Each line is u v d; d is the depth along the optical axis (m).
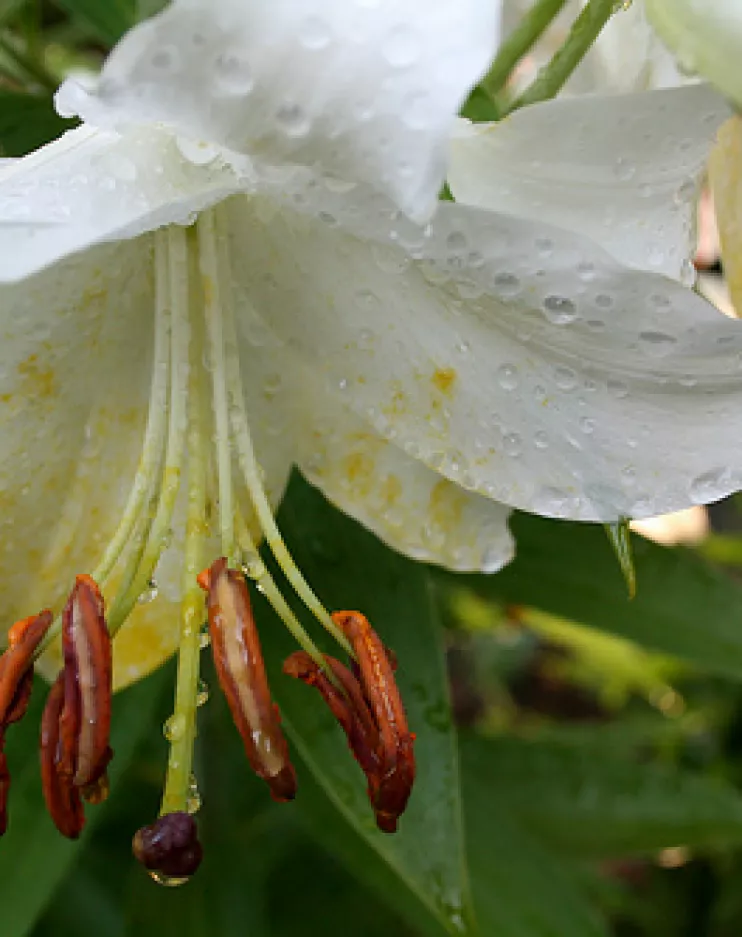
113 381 0.27
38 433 0.26
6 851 0.28
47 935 0.36
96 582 0.25
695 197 0.25
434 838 0.26
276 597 0.26
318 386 0.27
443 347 0.25
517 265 0.23
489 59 0.21
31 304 0.25
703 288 0.34
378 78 0.22
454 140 0.24
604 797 0.35
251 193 0.25
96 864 0.36
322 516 0.29
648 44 0.28
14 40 0.32
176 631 0.27
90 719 0.25
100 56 0.36
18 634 0.25
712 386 0.24
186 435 0.27
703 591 0.30
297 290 0.26
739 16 0.22
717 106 0.23
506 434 0.26
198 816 0.34
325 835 0.32
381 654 0.26
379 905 0.39
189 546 0.26
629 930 0.50
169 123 0.23
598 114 0.23
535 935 0.33
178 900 0.33
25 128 0.28
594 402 0.25
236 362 0.26
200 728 0.34
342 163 0.22
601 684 0.67
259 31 0.21
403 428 0.26
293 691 0.27
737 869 0.46
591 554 0.30
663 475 0.25
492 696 0.74
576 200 0.24
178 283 0.26
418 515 0.27
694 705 0.54
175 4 0.21
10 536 0.26
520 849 0.33
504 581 0.31
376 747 0.25
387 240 0.23
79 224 0.23
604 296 0.23
